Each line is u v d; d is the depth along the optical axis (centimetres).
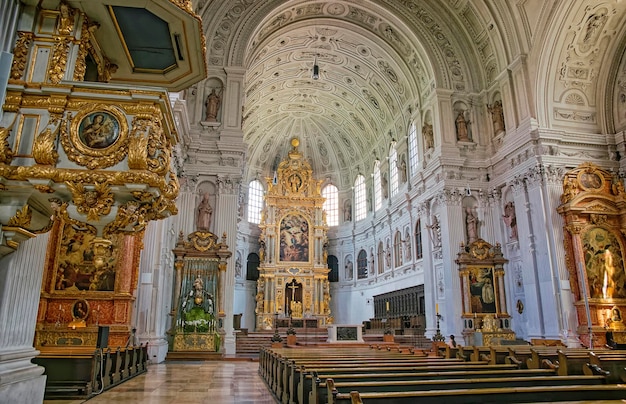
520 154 1950
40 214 502
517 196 1950
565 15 1852
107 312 1180
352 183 3609
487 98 2234
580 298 1702
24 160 457
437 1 2228
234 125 1967
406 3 2259
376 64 2625
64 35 514
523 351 975
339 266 3534
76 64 528
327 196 3688
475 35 2248
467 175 2159
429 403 448
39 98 475
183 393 809
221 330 1711
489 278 1969
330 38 2517
